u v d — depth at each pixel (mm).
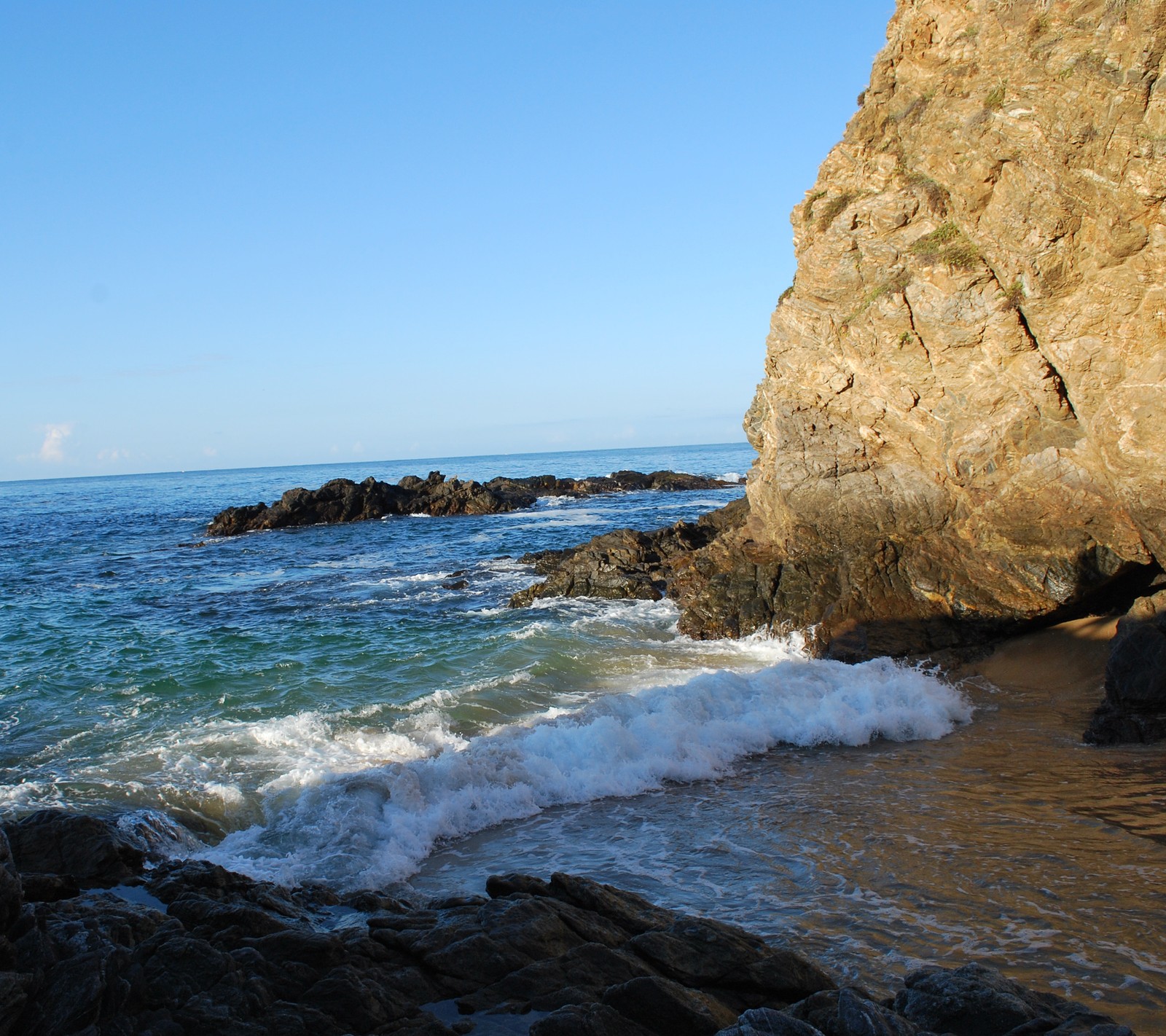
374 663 19984
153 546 50781
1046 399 17109
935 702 15797
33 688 17891
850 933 8406
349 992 6453
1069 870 9570
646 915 7977
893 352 18969
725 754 14391
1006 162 15750
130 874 9320
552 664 19047
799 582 21641
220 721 15602
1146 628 13922
